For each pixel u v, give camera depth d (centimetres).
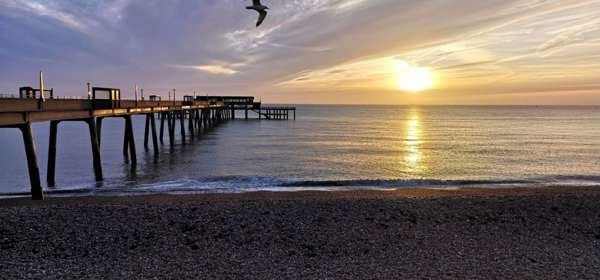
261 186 1708
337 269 743
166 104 3378
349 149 3269
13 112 1277
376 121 8869
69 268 743
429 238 917
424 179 1883
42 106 1466
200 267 750
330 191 1559
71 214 1065
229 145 3522
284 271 732
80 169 2238
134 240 884
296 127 6194
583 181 1869
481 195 1380
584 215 1109
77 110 1781
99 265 758
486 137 4556
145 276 709
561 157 2812
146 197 1423
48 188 1681
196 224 988
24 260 779
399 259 795
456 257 809
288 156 2798
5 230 930
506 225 1016
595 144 3706
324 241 888
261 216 1062
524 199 1282
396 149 3300
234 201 1280
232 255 809
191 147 3375
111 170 2208
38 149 3256
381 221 1031
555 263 781
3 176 2017
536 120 9412
